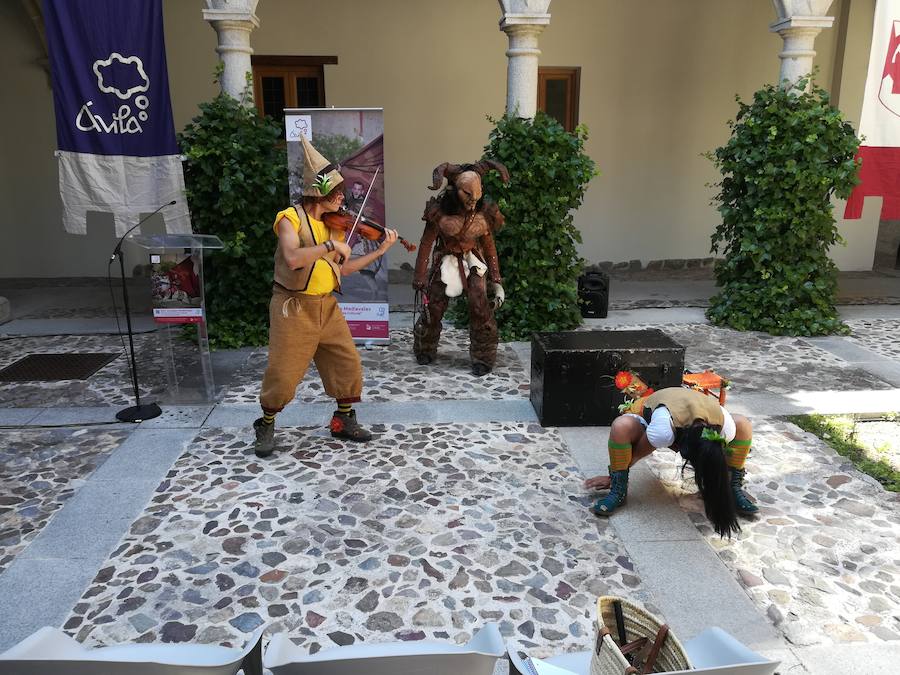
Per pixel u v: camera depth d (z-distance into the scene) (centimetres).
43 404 532
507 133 673
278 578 319
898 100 680
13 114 948
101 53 573
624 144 1023
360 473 418
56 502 387
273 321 412
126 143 595
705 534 357
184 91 958
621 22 979
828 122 687
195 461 434
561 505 383
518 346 680
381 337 675
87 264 1003
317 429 481
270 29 944
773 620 293
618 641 200
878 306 845
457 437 469
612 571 326
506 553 339
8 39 923
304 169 387
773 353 662
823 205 715
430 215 568
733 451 361
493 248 590
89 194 600
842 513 376
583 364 472
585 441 462
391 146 995
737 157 725
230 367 613
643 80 1002
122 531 357
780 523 366
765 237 729
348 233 430
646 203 1051
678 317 796
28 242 988
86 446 456
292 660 164
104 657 160
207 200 653
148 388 565
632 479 414
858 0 959
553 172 661
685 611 298
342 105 974
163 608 298
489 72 979
